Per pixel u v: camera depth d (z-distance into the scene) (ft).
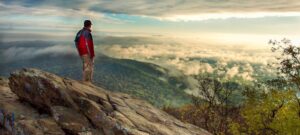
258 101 145.59
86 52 55.16
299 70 139.13
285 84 141.59
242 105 158.40
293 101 134.10
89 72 55.88
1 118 42.04
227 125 165.17
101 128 40.57
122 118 43.04
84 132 39.50
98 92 49.83
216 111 172.35
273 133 140.05
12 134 39.27
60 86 43.80
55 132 38.88
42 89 43.70
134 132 40.22
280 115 134.51
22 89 45.50
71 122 40.06
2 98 46.98
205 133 53.93
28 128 38.42
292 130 131.34
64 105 42.93
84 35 54.90
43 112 43.75
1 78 60.13
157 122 48.42
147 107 53.88
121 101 50.16
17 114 41.42
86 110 41.86
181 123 53.52
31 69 47.24
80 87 47.98
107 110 44.37
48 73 47.73
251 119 144.46
